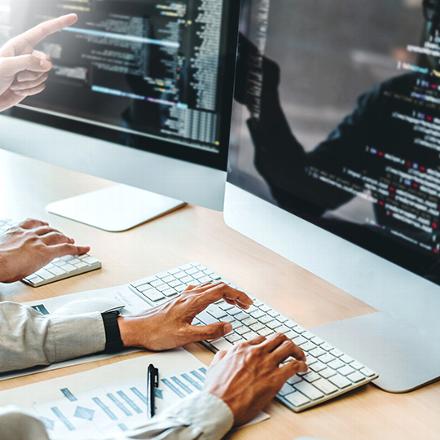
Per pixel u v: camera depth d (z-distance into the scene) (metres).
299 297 1.14
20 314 0.96
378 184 0.93
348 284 0.98
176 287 1.12
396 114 0.89
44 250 1.17
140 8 1.29
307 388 0.89
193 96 1.27
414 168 0.88
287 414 0.85
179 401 0.83
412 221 0.89
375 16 0.90
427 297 0.88
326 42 0.97
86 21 1.36
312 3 0.99
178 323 0.98
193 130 1.29
